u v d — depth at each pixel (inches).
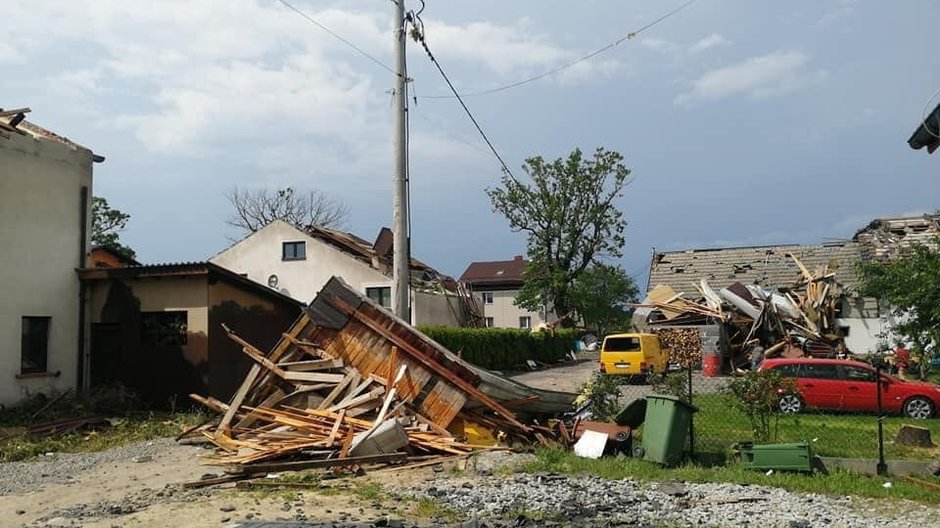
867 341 1419.8
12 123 745.0
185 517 330.0
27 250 722.8
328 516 325.7
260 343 810.2
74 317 770.8
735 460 443.5
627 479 398.6
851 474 410.9
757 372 495.2
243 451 475.2
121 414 698.8
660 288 1581.0
